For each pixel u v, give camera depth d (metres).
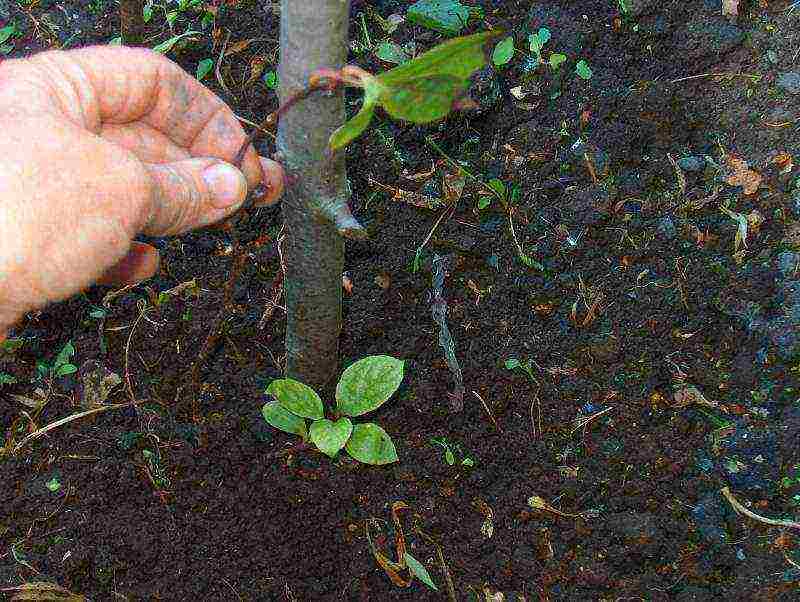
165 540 0.38
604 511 0.39
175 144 0.34
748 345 0.42
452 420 0.41
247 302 0.44
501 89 0.48
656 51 0.49
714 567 0.37
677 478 0.39
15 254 0.26
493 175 0.46
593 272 0.44
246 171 0.33
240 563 0.38
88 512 0.39
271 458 0.41
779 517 0.38
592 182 0.46
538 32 0.49
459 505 0.39
